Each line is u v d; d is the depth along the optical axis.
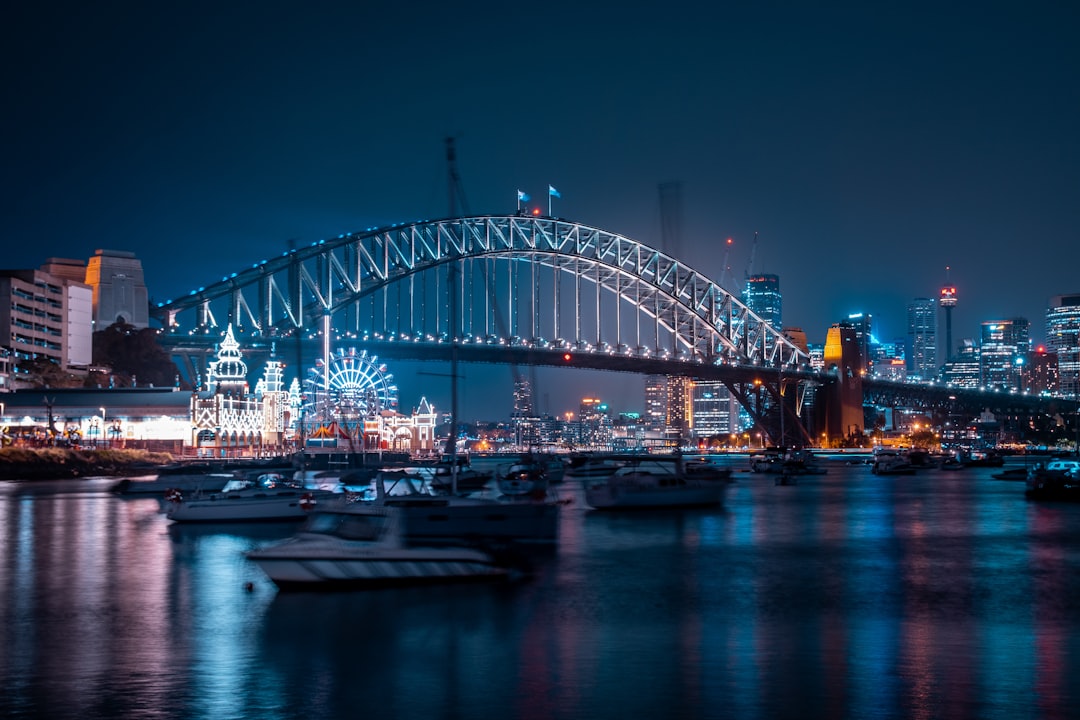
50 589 51.25
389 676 34.88
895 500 115.62
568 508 99.44
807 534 75.94
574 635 40.56
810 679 34.28
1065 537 74.06
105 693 33.22
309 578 48.47
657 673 35.06
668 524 84.00
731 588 51.09
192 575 55.31
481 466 196.25
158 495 121.75
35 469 167.25
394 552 49.31
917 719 30.33
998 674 34.81
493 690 33.25
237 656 37.53
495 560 51.41
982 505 106.62
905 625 42.50
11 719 30.83
